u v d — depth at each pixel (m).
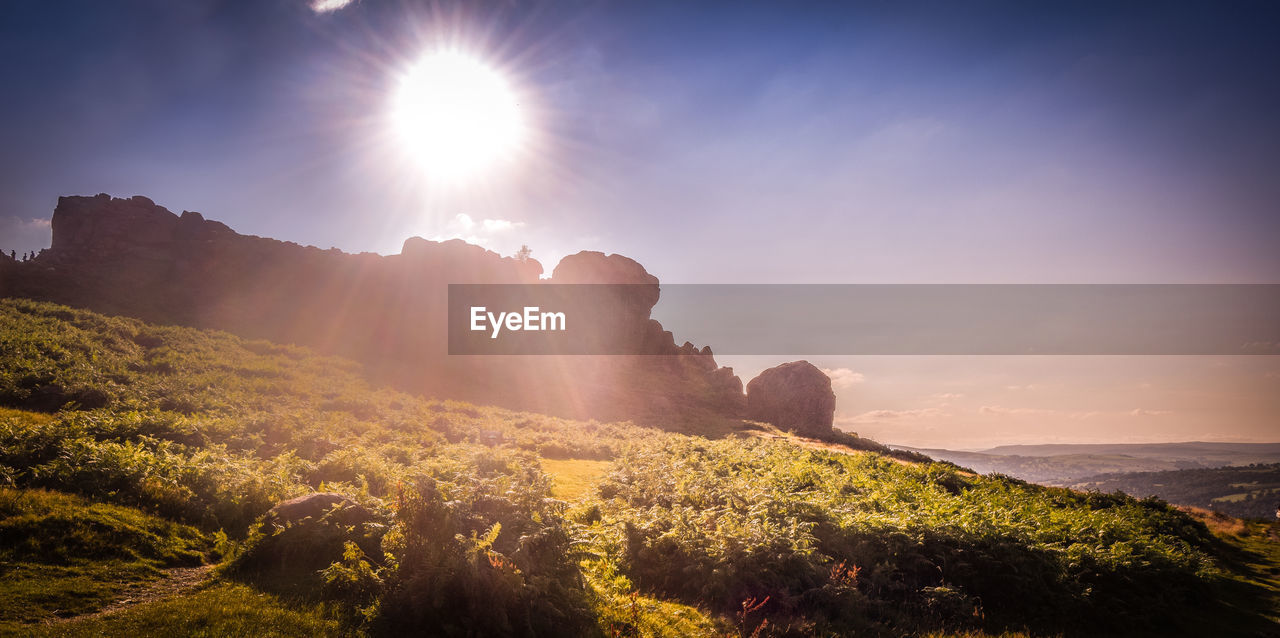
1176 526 24.19
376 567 9.48
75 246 72.69
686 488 18.20
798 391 80.56
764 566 11.43
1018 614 12.48
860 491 20.64
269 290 76.94
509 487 12.55
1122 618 12.78
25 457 12.35
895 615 11.06
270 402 32.50
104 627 6.85
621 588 10.72
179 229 81.25
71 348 33.62
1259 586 17.62
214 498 12.47
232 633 7.11
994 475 34.00
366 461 18.48
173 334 49.50
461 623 7.82
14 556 8.27
